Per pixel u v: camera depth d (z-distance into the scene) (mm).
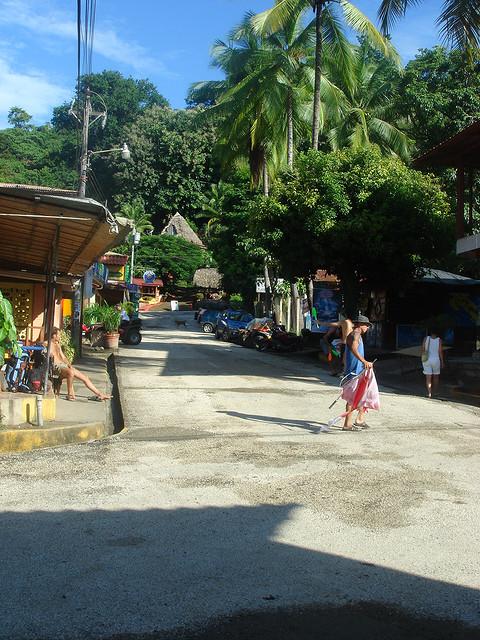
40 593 3967
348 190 21547
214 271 68375
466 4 14242
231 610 3789
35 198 8477
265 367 20359
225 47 32062
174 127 70062
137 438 8992
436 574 4352
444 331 20516
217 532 5078
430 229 20969
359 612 3799
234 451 8094
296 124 31797
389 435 9320
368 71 33094
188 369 19016
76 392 13516
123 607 3803
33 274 14859
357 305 22922
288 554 4652
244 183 39406
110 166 68312
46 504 5730
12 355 10867
